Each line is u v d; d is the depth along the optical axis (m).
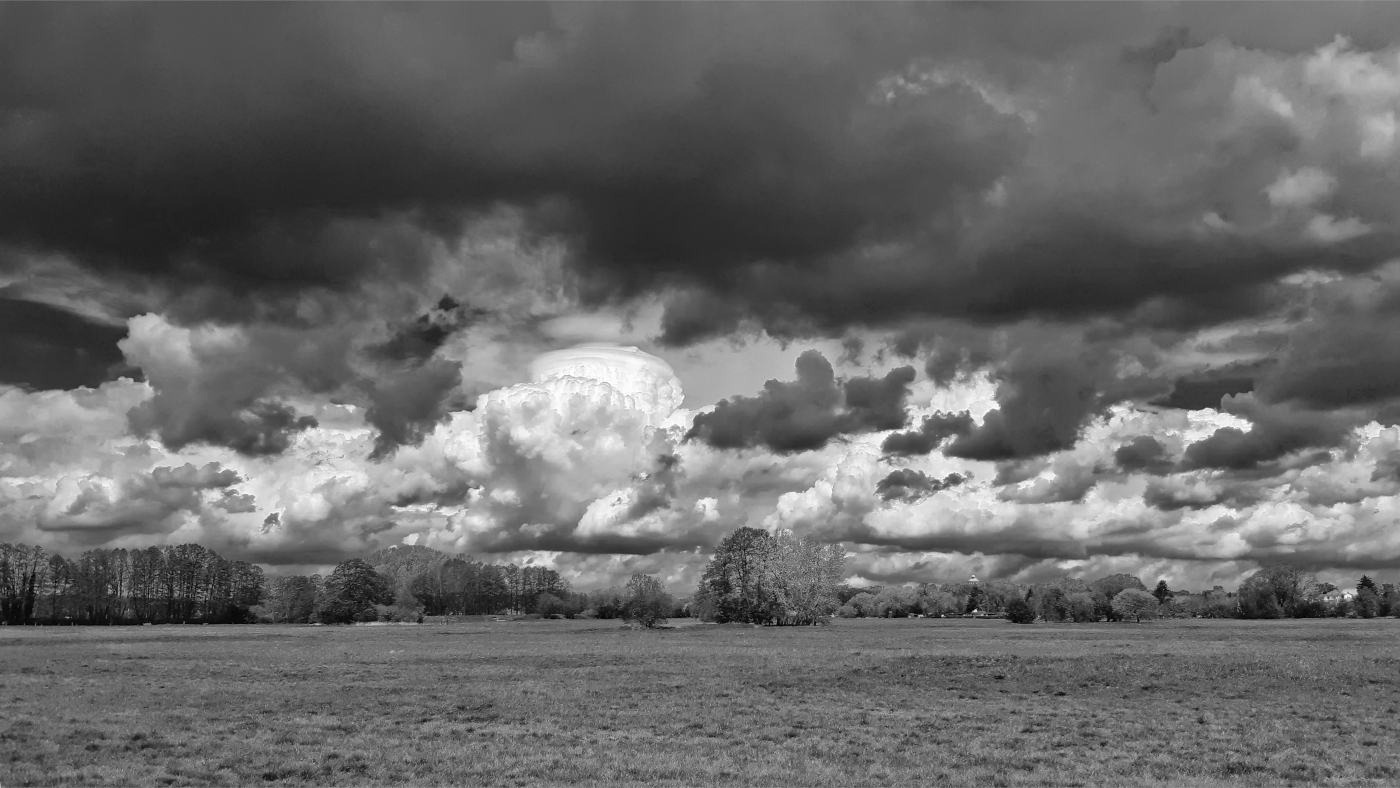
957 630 166.38
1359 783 35.25
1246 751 41.09
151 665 78.25
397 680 66.56
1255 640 119.06
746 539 197.00
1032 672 69.62
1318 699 56.66
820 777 35.31
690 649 103.00
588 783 33.94
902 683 65.12
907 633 150.62
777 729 45.81
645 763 37.53
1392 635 133.88
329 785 33.62
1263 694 58.69
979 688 62.75
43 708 50.09
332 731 44.38
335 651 100.19
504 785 33.78
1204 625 198.75
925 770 36.75
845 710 52.41
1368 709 52.59
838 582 193.88
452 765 36.78
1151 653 87.31
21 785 32.88
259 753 38.56
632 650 101.44
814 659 83.75
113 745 39.47
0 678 65.88
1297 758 39.22
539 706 53.06
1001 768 37.38
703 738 43.62
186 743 40.41
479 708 52.25
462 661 84.62
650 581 178.12
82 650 101.06
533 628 184.12
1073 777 35.72
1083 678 66.12
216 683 63.78
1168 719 49.38
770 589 190.50
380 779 34.59
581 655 92.56
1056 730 46.09
